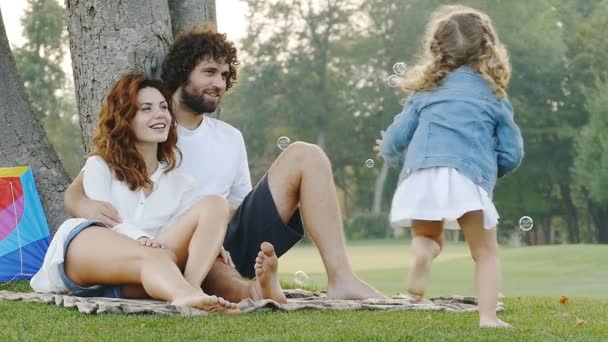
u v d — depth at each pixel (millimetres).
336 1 55938
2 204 7543
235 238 5859
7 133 7871
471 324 4879
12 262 7469
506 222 54031
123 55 6770
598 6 54219
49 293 5613
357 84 56281
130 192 5508
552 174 52156
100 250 5184
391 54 54125
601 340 4508
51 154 8016
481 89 5098
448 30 5215
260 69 56344
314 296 6320
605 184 46625
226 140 6043
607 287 15867
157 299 5160
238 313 5008
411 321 4922
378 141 5355
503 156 5098
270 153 56750
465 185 4883
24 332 4578
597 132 47250
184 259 5363
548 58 51531
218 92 5906
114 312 4938
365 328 4621
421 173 4988
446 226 5301
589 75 52500
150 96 5520
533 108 51719
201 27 6039
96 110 6828
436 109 5086
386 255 33312
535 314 5633
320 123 56281
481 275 4848
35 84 50594
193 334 4434
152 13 6816
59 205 7891
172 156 5660
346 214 58938
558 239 57188
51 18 50312
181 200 5637
